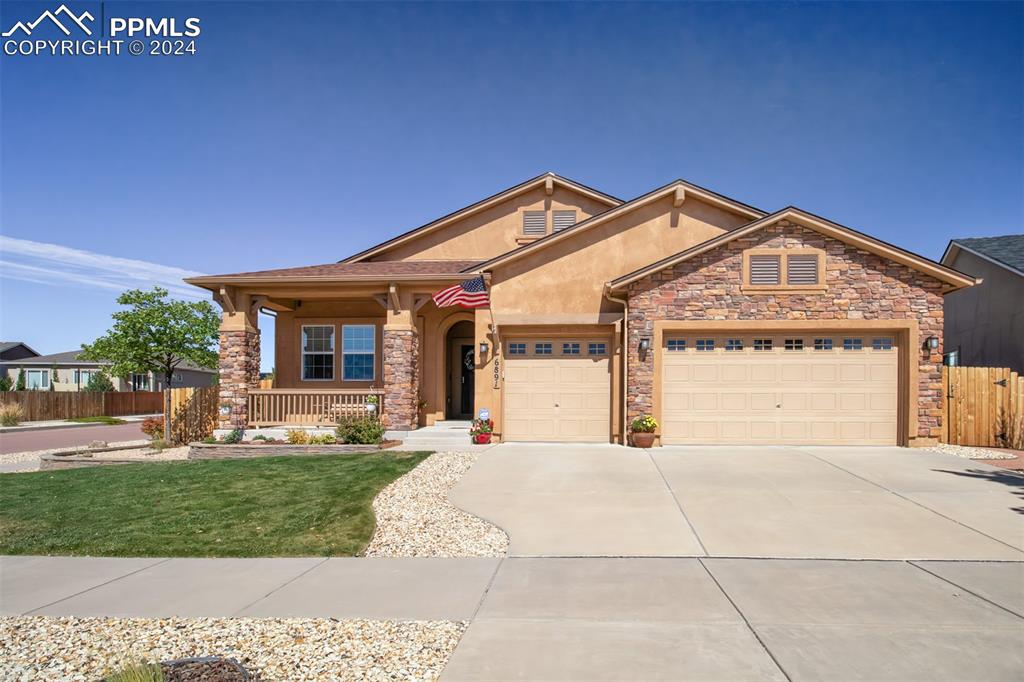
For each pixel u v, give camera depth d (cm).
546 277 1514
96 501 986
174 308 3953
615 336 1477
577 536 770
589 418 1492
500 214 1912
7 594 604
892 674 424
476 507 906
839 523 806
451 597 579
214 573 661
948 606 543
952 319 2078
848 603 551
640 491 983
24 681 432
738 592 580
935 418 1359
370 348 1827
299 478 1109
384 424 1555
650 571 644
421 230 1917
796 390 1400
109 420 3359
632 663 442
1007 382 1391
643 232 1541
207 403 1767
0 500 1012
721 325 1391
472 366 1828
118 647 483
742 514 852
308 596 587
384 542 762
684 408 1416
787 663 440
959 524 798
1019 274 1631
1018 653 454
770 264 1392
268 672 438
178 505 950
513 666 440
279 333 1850
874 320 1369
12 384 4362
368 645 479
